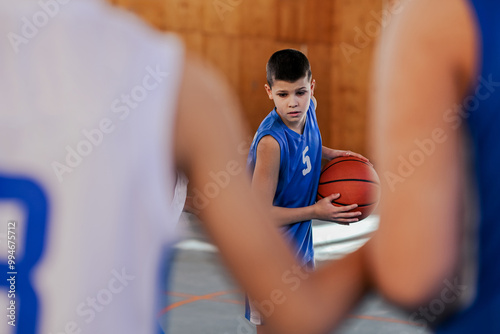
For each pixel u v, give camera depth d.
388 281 0.89
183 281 5.95
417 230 0.87
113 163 0.72
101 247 0.72
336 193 3.01
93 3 0.74
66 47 0.72
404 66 0.91
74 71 0.72
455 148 0.90
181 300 5.45
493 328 0.94
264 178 3.10
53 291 0.71
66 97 0.71
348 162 3.11
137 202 0.74
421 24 0.91
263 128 3.15
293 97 3.08
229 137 0.81
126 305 0.74
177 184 0.83
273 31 11.38
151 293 0.75
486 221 0.94
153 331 0.76
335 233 8.53
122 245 0.73
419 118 0.89
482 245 0.95
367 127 12.01
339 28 12.05
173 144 0.77
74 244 0.71
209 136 0.78
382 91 0.94
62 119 0.71
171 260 0.87
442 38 0.90
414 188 0.88
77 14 0.72
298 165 3.19
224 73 10.98
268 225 0.92
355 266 1.00
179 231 0.82
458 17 0.89
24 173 0.71
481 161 0.92
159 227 0.75
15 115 0.71
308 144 3.21
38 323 0.71
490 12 0.88
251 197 0.90
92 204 0.72
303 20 11.77
